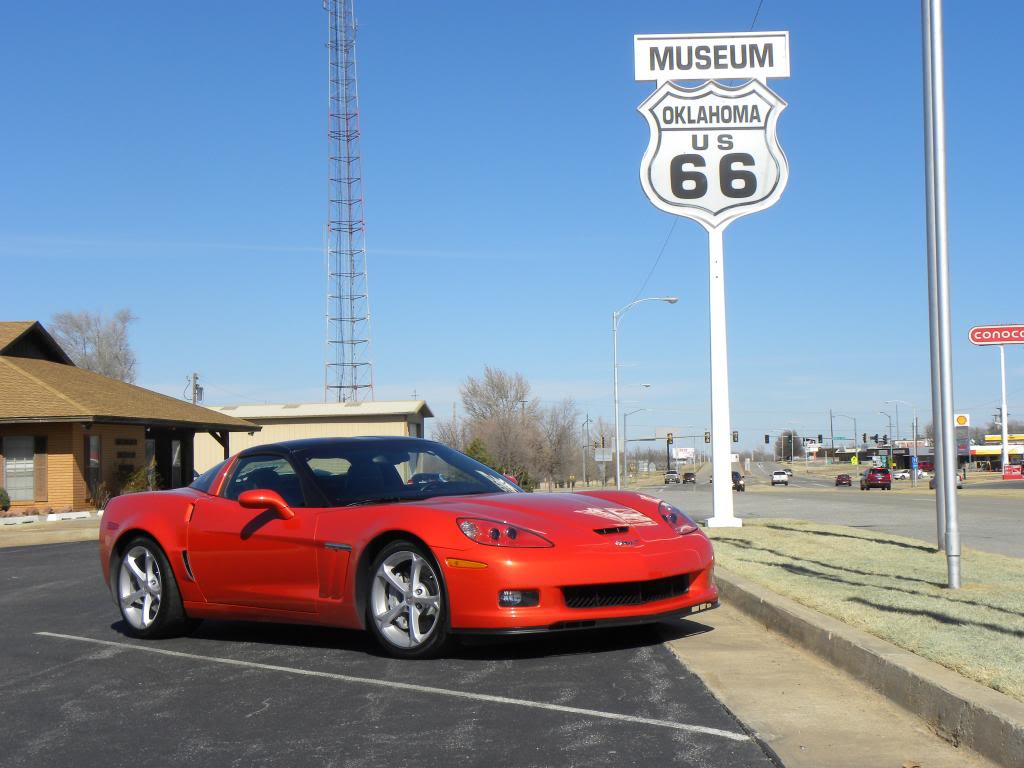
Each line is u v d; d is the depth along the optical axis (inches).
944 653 195.8
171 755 169.3
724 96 609.9
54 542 771.4
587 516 237.3
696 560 239.1
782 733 171.9
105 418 1004.6
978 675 177.0
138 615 284.0
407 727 180.5
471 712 188.5
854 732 171.9
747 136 609.6
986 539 559.8
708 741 167.9
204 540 269.3
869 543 455.5
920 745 164.1
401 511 235.5
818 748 163.0
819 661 228.2
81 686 222.1
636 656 235.3
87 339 2365.9
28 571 494.6
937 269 313.6
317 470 265.9
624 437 2699.3
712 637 258.8
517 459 3046.3
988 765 153.2
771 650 241.8
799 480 4313.5
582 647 246.4
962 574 329.1
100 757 169.6
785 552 414.9
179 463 1337.4
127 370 2374.5
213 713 195.5
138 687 219.8
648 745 166.2
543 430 3351.4
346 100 2124.8
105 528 295.6
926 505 1125.7
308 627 290.7
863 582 310.0
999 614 243.4
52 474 1007.6
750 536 501.7
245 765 162.7
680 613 234.5
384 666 229.9
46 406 995.3
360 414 1995.6
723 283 607.8
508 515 232.2
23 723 192.1
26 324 1207.6
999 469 4645.7
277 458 273.4
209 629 295.3
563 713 186.4
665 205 610.2
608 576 220.4
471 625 219.3
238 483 277.1
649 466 7642.7
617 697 197.2
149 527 280.4
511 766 157.2
